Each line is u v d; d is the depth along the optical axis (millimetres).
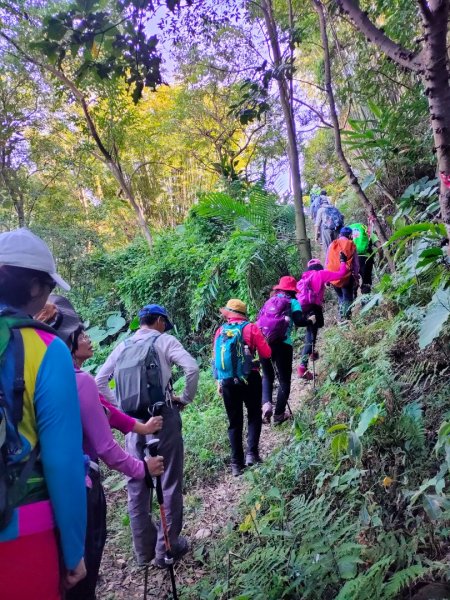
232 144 18375
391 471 2895
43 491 1388
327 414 3943
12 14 11180
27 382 1377
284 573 2529
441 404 3188
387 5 5754
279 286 5117
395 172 5703
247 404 4328
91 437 2131
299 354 6988
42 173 17453
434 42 1805
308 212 14344
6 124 14734
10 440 1333
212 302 9398
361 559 2379
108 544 3656
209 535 3504
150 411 3076
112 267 13352
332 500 2902
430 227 2824
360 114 7902
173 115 17312
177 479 3197
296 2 9695
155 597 2984
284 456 3861
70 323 2168
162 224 22766
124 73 3016
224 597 2719
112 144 15852
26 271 1539
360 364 4699
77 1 2617
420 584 2135
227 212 9562
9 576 1333
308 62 11531
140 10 2709
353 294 6691
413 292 4141
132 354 3156
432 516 2225
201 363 8758
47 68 12609
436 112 1848
